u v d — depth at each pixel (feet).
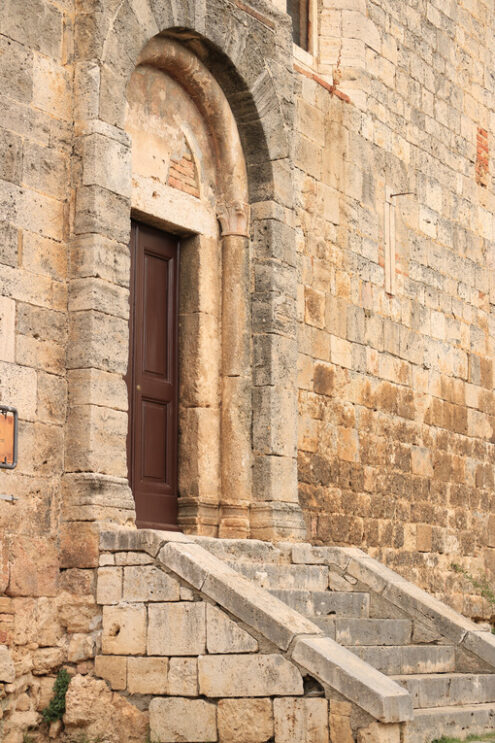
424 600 40.40
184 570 32.81
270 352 42.88
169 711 32.32
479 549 57.57
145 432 40.86
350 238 50.83
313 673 30.55
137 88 40.63
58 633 34.22
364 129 52.60
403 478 52.54
